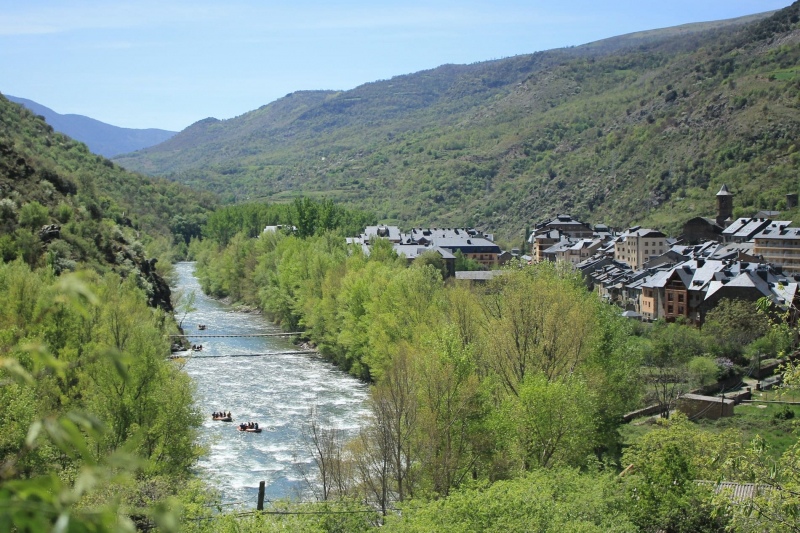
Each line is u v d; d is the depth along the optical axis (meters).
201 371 106.88
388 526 42.22
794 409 83.44
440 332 68.38
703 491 42.75
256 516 40.19
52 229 121.12
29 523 5.96
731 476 36.44
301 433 76.75
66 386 58.66
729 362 103.06
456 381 58.34
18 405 44.47
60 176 158.25
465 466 57.97
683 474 44.03
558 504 41.00
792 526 27.17
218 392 94.25
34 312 63.25
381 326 95.44
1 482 6.30
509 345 68.06
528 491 41.88
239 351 122.62
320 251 150.62
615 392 73.12
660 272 149.12
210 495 44.44
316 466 67.00
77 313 64.25
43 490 6.24
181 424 55.47
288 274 144.25
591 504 41.94
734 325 111.31
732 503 29.59
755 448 29.95
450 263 190.12
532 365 67.12
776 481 29.59
